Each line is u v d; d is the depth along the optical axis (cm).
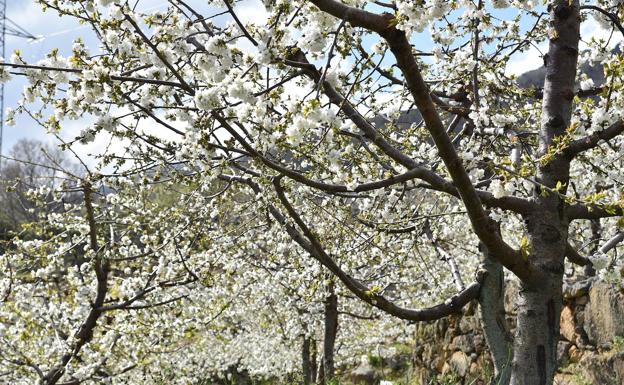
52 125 341
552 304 342
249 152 324
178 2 377
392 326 1598
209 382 1600
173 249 700
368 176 383
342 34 339
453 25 439
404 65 270
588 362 713
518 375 342
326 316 903
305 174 352
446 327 927
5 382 749
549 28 380
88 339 727
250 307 1115
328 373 887
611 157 374
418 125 454
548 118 365
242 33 353
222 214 597
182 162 417
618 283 374
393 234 532
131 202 644
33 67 305
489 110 459
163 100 360
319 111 257
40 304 791
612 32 406
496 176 355
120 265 796
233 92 289
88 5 326
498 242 322
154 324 762
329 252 553
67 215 712
